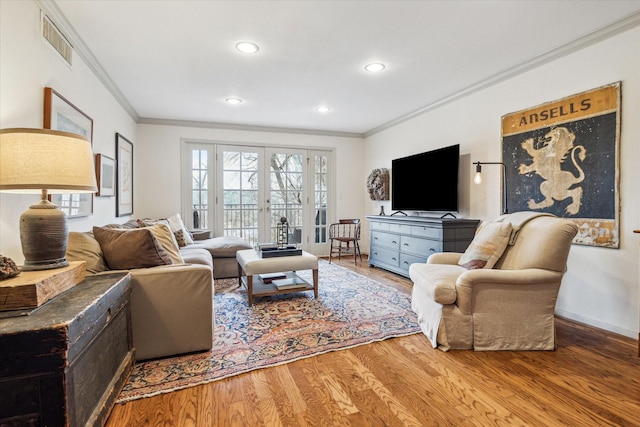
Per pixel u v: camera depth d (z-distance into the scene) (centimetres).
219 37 246
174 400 157
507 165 317
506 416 145
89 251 185
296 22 227
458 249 342
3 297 113
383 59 287
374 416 145
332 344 217
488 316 209
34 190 148
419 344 219
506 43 258
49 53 206
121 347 166
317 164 578
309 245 574
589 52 249
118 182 368
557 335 234
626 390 165
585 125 252
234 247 399
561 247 205
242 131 527
